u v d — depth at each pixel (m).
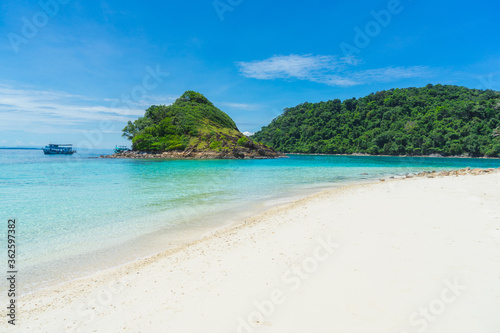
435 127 145.62
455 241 7.25
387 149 153.00
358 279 5.55
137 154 105.94
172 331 4.46
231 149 99.12
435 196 14.44
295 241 8.47
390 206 12.48
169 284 6.34
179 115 113.75
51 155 123.56
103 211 15.06
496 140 118.19
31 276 7.39
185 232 11.27
